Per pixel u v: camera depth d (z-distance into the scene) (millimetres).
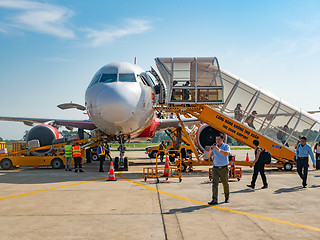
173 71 15352
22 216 6547
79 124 21000
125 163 16078
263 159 9961
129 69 14867
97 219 6285
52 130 19625
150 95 15047
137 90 13969
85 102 14883
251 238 5113
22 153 18953
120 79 14367
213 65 15758
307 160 10305
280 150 15961
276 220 6180
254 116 16516
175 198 8391
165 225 5852
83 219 6289
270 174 14359
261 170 10008
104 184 11055
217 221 6113
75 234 5344
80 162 15641
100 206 7445
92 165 19938
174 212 6836
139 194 9000
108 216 6516
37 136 19688
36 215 6625
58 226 5816
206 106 15812
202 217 6406
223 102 14906
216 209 7113
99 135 16891
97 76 14961
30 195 8922
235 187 10359
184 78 15352
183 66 15445
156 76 16672
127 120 13312
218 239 5082
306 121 16984
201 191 9500
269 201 8008
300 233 5367
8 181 12086
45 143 19859
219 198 8406
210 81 15805
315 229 5590
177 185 10758
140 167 18406
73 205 7566
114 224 5926
